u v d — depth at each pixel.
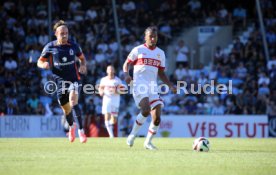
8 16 58.56
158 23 61.47
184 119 47.62
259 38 58.78
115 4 59.84
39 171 15.09
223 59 56.00
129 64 23.27
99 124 47.28
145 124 46.75
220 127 47.53
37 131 46.75
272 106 50.06
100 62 54.38
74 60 25.94
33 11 59.53
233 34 61.66
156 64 23.05
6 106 49.38
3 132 46.28
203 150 22.02
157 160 18.08
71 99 25.69
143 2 63.28
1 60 55.31
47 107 48.69
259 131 47.59
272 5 62.78
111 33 59.00
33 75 52.69
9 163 17.08
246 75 53.16
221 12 62.38
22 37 57.03
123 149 22.84
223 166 16.59
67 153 20.56
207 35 61.62
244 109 49.78
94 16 59.88
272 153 21.64
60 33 25.50
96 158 18.64
